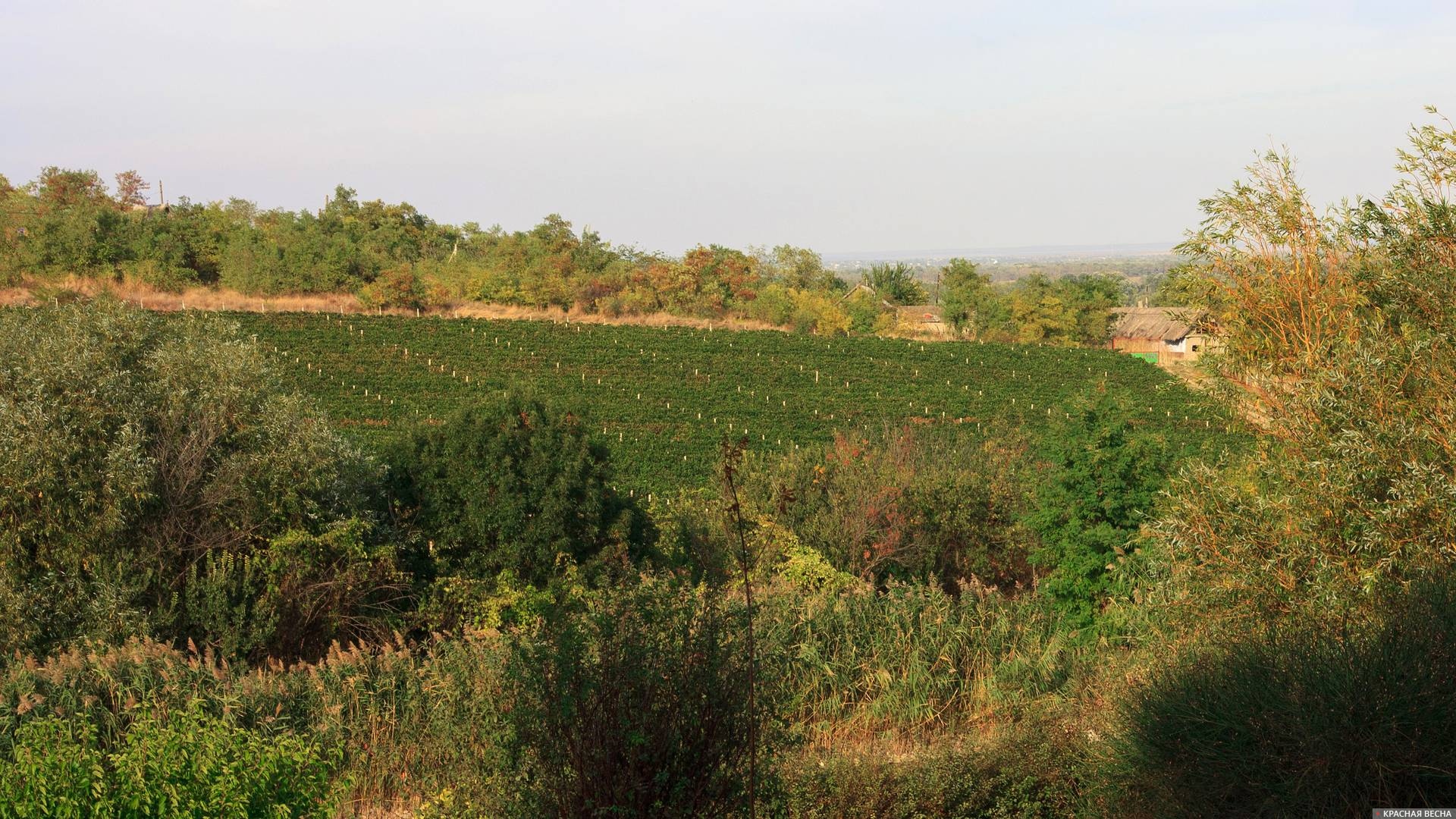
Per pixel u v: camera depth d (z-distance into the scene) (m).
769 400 53.94
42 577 15.42
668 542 21.03
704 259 89.69
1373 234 12.28
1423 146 11.73
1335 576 9.72
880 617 15.66
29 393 16.33
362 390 49.94
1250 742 7.98
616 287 83.62
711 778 6.38
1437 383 9.95
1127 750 8.88
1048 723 11.26
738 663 6.67
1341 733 7.44
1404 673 7.53
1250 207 13.25
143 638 14.16
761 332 69.19
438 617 17.75
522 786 6.49
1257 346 13.02
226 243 78.62
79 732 9.36
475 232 118.75
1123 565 16.08
